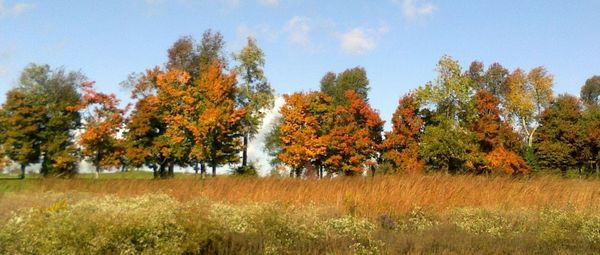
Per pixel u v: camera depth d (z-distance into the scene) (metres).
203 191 20.59
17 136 44.16
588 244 11.05
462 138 41.38
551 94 52.78
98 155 42.59
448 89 42.34
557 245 10.95
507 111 54.28
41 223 8.66
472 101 42.97
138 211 9.14
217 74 42.72
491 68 61.69
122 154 43.41
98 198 19.05
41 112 45.38
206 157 40.62
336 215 14.84
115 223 8.52
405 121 44.22
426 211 15.24
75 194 22.34
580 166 49.00
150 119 44.12
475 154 41.53
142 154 43.00
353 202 15.42
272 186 19.66
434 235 11.65
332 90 63.44
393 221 13.57
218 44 50.19
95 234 8.41
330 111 44.97
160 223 8.80
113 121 42.72
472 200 16.80
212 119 39.72
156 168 44.88
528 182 19.45
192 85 48.25
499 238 11.69
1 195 21.03
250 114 43.81
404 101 44.34
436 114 43.56
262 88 45.62
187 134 42.50
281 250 9.84
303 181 20.34
